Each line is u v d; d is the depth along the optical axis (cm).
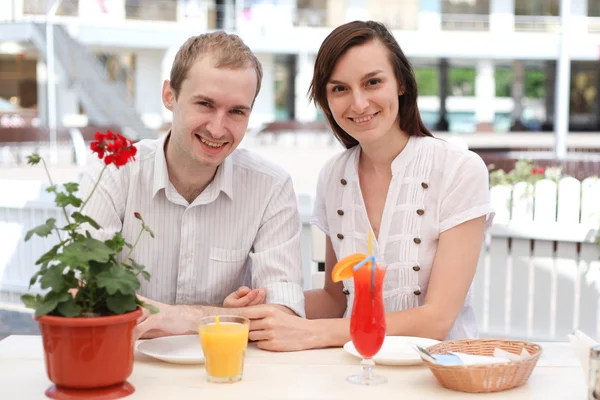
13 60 2647
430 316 183
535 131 2705
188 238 194
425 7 2470
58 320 129
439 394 141
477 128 2550
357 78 185
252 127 2216
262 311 174
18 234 409
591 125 2784
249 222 199
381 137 196
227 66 171
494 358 148
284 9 2302
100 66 1848
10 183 405
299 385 146
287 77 2700
